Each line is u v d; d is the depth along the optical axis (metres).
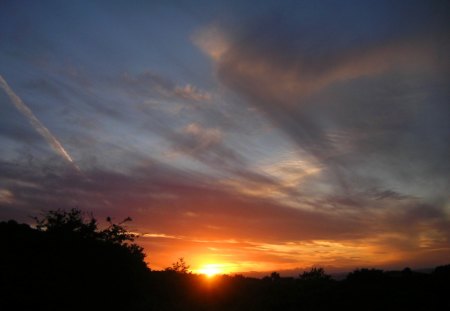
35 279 13.35
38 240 16.00
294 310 15.09
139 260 17.22
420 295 15.21
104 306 13.67
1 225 17.08
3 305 11.55
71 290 13.39
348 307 14.91
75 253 15.66
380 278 18.02
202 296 16.86
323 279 19.97
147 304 14.31
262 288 18.61
